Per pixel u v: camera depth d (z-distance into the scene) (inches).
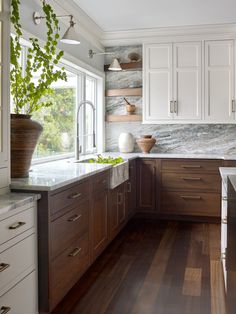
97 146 212.1
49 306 88.3
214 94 190.2
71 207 102.2
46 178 100.2
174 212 188.1
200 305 97.0
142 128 212.7
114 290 106.4
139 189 192.2
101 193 131.4
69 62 158.9
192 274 118.1
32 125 100.3
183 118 194.2
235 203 71.0
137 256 135.5
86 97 201.3
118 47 210.7
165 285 109.8
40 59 105.9
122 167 156.7
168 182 188.2
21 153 99.8
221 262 125.4
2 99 86.4
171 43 193.6
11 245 75.9
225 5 156.8
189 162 184.7
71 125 177.2
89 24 174.2
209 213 183.5
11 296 76.0
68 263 100.5
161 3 153.4
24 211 81.2
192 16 170.9
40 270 88.0
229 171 117.5
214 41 189.0
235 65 186.9
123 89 210.1
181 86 193.6
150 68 197.2
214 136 203.6
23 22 118.3
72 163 142.0
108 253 138.9
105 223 137.2
